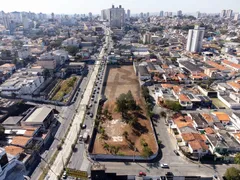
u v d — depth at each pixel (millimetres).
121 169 82188
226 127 109250
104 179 76625
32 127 102438
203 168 82500
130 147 93750
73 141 99125
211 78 177500
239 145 90812
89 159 87688
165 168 82688
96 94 153250
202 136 97500
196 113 119750
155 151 91000
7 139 96250
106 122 113938
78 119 118562
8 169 78000
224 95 144125
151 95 149875
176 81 173250
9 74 186000
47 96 143750
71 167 82812
